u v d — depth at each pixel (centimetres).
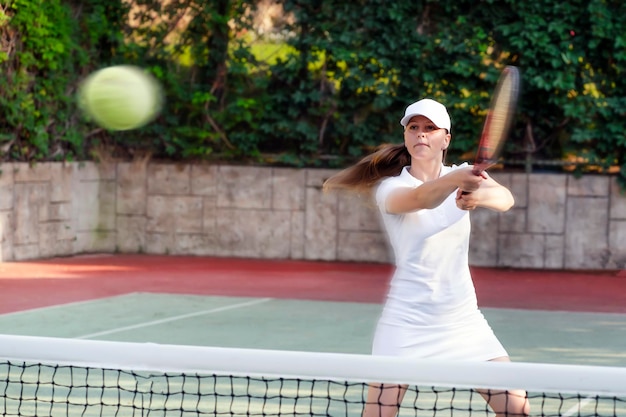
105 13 1658
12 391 645
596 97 1503
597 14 1475
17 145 1527
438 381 385
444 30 1545
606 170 1509
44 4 1537
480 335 441
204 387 666
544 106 1532
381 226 1573
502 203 424
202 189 1648
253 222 1630
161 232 1669
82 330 923
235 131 1658
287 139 1650
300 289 1259
